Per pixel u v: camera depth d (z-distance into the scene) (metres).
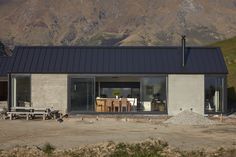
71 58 40.72
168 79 39.47
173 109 39.41
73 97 39.56
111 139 25.59
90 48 41.72
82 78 39.59
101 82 40.41
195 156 20.05
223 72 39.38
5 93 46.50
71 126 32.28
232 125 33.22
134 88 40.41
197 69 39.50
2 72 45.47
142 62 40.22
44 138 26.39
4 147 23.00
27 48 41.78
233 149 21.69
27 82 39.59
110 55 41.00
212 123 34.12
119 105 39.69
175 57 40.81
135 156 19.77
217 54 41.12
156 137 26.14
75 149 21.50
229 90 56.31
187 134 28.25
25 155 20.27
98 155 20.12
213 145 23.69
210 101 39.53
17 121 35.50
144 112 39.38
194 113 34.91
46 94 39.47
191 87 39.47
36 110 38.09
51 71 39.41
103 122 34.81
